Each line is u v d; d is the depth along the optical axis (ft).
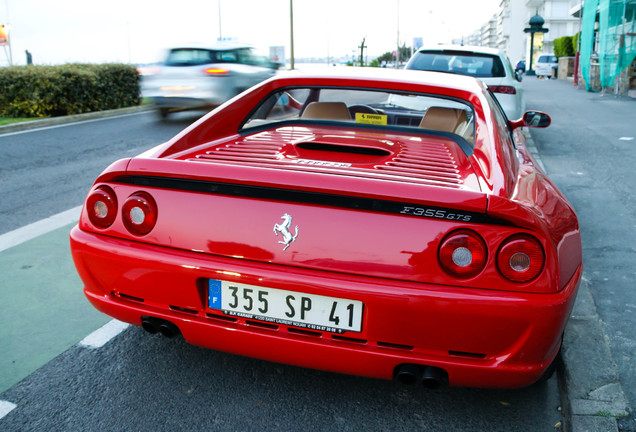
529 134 31.96
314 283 6.14
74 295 10.90
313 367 6.64
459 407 7.68
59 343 9.07
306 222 6.22
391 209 6.04
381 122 9.99
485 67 26.21
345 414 7.41
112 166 7.02
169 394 7.73
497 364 6.10
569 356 8.44
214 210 6.50
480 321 5.91
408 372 6.22
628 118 39.58
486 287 5.92
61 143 29.91
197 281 6.60
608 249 13.52
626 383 7.94
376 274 6.06
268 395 7.76
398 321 6.06
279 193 6.28
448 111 9.68
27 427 6.98
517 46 252.21
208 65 34.86
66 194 18.80
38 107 40.50
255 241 6.36
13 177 21.43
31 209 16.90
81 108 43.83
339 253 6.13
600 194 18.79
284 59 98.07
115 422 7.12
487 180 7.17
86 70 44.39
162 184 6.73
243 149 8.29
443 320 5.96
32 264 12.42
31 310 10.21
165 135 32.68
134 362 8.54
